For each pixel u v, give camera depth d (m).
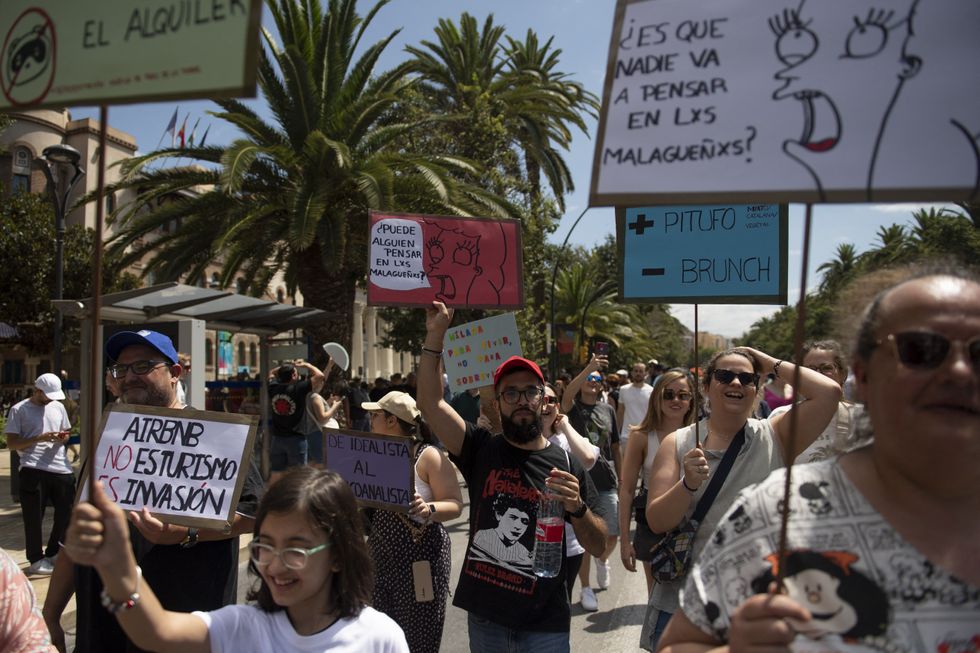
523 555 3.24
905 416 1.35
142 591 1.79
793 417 1.41
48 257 25.33
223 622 2.08
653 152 1.68
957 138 1.47
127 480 2.93
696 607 1.54
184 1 1.68
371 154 15.34
